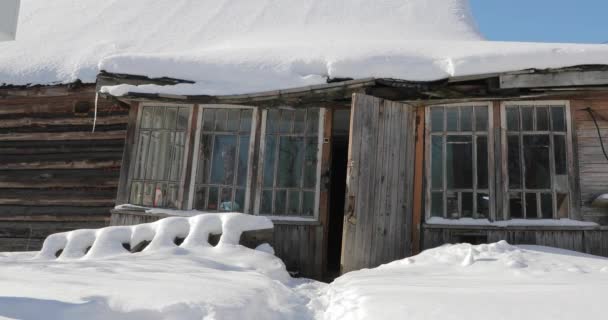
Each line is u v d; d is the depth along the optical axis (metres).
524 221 5.13
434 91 5.27
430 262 4.22
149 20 10.52
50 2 12.88
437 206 5.37
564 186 5.17
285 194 5.64
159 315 1.94
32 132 7.12
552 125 5.32
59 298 1.97
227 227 4.74
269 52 6.05
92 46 8.18
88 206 6.68
